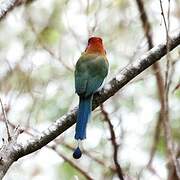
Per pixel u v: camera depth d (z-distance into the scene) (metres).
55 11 15.66
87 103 9.23
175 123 14.86
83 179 14.98
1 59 13.26
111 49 14.42
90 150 13.86
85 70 10.07
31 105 12.77
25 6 14.78
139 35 14.40
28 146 8.12
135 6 14.95
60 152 14.21
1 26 14.93
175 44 9.43
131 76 9.22
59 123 8.52
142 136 14.36
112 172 13.13
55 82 14.28
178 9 14.28
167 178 12.27
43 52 14.23
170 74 12.12
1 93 12.30
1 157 7.86
